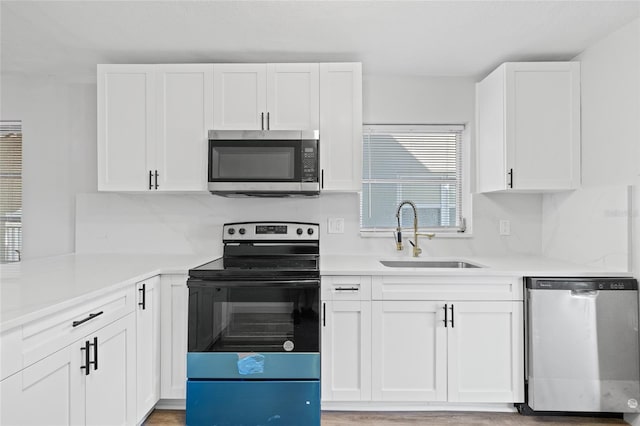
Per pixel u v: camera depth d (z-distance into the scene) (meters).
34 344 1.27
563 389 2.16
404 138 3.04
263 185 2.50
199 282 2.12
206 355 2.10
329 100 2.56
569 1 1.93
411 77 2.97
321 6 1.98
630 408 2.13
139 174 2.57
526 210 2.95
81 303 1.51
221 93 2.57
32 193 2.94
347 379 2.26
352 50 2.51
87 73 2.90
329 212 2.92
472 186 2.96
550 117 2.51
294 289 2.13
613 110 2.24
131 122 2.58
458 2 1.95
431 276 2.26
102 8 2.00
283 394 2.09
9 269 2.17
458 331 2.26
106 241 2.92
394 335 2.26
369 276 2.26
